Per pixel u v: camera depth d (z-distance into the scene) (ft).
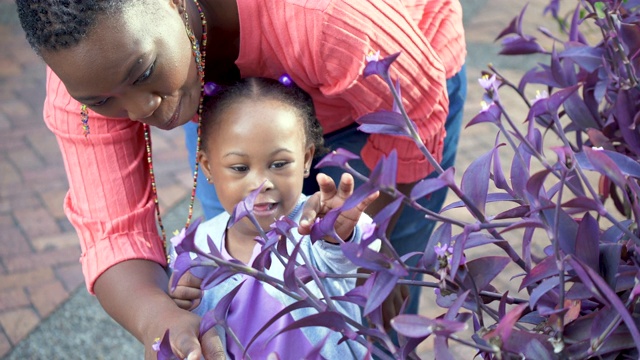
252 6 5.10
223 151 5.37
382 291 3.15
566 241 3.22
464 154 13.50
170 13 4.57
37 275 11.56
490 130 14.07
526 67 15.46
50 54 4.33
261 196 5.33
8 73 15.97
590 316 3.16
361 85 5.23
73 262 11.78
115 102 4.62
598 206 3.17
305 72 5.35
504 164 13.16
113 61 4.29
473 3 17.83
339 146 6.34
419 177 5.99
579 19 5.63
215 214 7.20
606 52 4.81
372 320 3.28
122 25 4.25
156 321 4.81
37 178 13.39
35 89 15.53
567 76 4.83
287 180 5.40
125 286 5.20
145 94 4.56
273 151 5.30
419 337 3.10
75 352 10.36
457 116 7.02
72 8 4.17
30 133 14.39
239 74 5.71
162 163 13.83
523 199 3.55
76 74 4.34
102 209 5.48
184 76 4.69
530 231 3.60
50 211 12.71
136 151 5.59
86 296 11.19
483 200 3.21
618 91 4.59
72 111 5.46
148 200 5.65
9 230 12.38
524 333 3.09
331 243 5.09
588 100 4.77
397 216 6.31
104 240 5.43
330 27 5.02
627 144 4.33
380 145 5.82
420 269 3.31
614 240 3.41
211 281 3.45
